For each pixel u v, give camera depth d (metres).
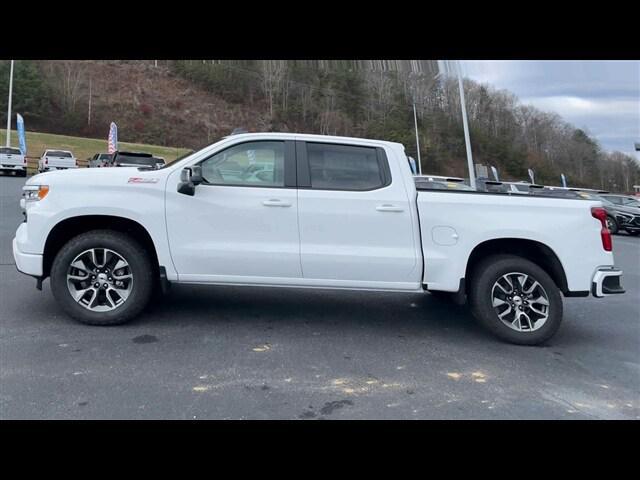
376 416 3.03
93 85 74.25
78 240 4.32
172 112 74.88
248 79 81.88
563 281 4.54
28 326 4.30
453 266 4.47
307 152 4.55
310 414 3.02
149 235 4.42
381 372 3.74
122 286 4.44
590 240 4.50
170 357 3.79
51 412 2.88
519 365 4.04
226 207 4.37
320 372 3.67
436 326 5.04
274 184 4.47
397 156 4.62
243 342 4.23
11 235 8.66
